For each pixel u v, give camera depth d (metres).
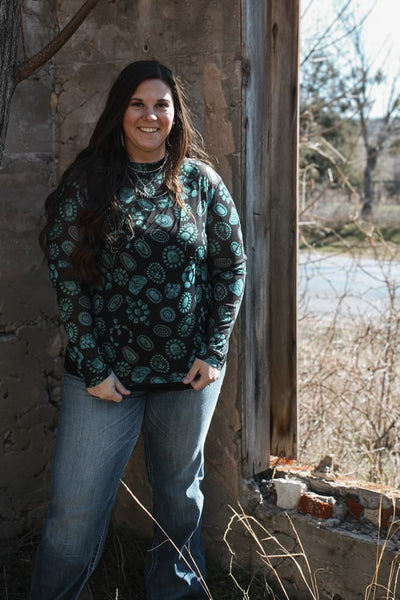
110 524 2.96
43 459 2.91
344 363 4.19
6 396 2.75
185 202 2.03
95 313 2.05
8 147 2.64
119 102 1.99
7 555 2.81
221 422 2.61
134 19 2.57
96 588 2.61
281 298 2.68
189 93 2.50
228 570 2.66
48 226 2.04
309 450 3.53
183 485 2.29
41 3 2.67
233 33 2.36
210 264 2.15
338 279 8.13
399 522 2.33
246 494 2.59
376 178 18.59
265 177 2.55
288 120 2.60
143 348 2.04
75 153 2.76
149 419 2.24
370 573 2.34
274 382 2.73
